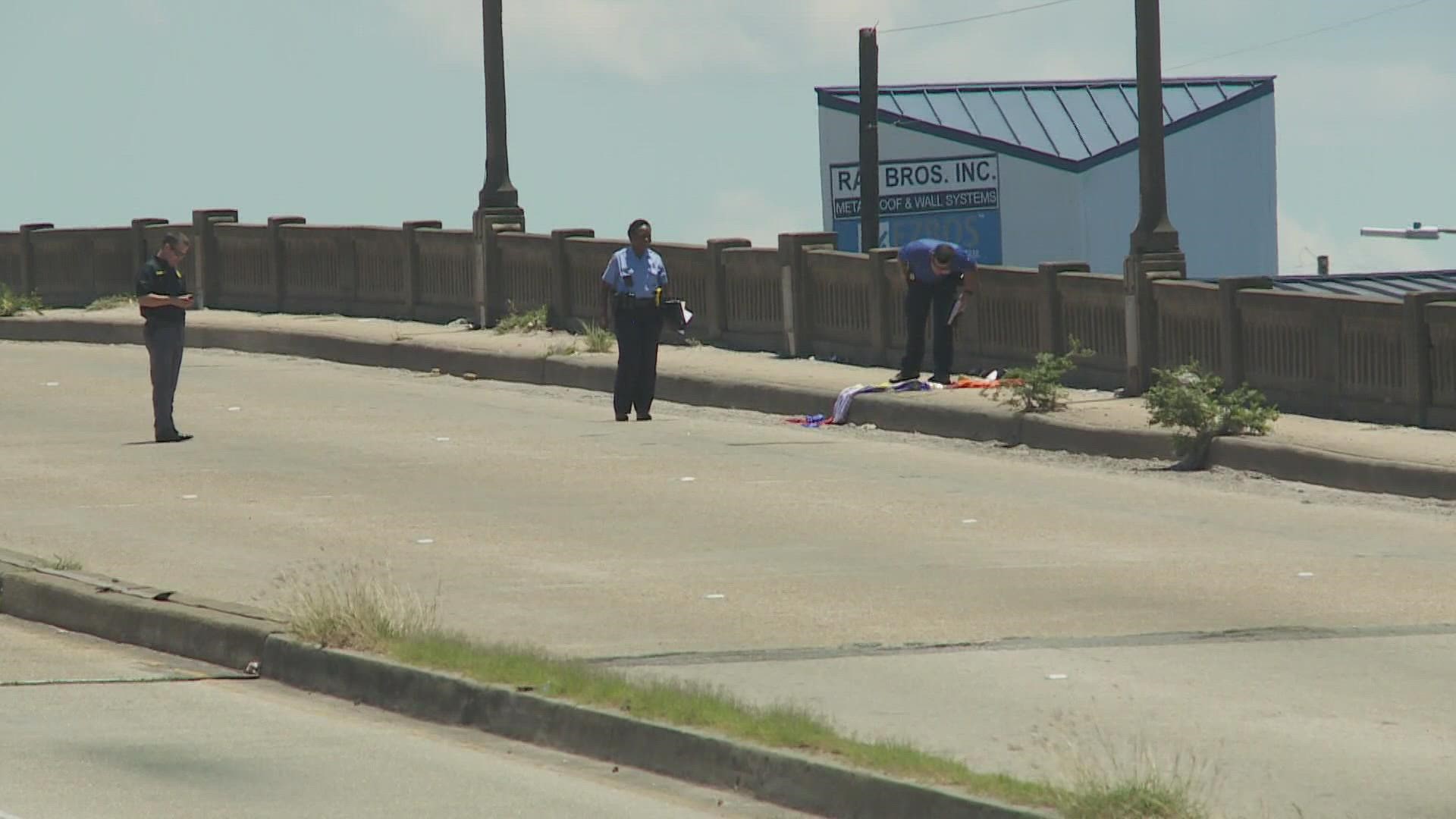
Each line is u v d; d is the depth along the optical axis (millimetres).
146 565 54531
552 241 110625
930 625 47406
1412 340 75000
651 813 33719
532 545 57969
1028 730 37469
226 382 98812
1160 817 30250
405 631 43844
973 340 94312
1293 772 34594
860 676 42062
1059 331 90188
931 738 36719
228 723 40000
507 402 92375
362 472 71562
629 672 41812
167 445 77812
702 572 54094
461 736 39188
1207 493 69000
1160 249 85562
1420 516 64250
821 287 99750
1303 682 41812
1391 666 43469
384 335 109562
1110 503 66750
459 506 64625
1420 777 34375
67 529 60000
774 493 67812
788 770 34156
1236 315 81688
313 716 40812
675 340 106625
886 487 69500
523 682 39750
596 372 96625
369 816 33344
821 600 50344
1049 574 54031
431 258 117625
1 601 51219
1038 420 79625
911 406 84188
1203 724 38188
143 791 34656
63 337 121188
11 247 133125
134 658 46156
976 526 61875
